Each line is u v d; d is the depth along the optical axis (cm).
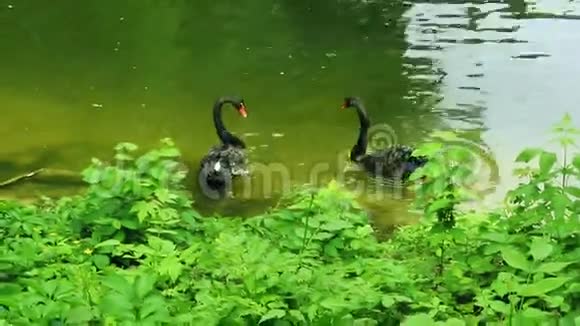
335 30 1825
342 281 546
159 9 1992
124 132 1309
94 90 1492
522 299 457
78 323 453
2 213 720
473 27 1828
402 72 1563
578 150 1202
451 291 581
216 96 1463
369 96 1452
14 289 519
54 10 1975
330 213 687
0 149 1227
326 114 1378
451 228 627
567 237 573
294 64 1620
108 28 1855
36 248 643
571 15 1897
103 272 594
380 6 1994
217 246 625
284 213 684
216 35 1802
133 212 695
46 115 1370
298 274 542
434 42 1734
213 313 486
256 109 1401
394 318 517
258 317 481
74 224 710
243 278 554
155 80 1543
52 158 1200
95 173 723
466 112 1369
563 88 1465
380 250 709
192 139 1288
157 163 737
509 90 1462
